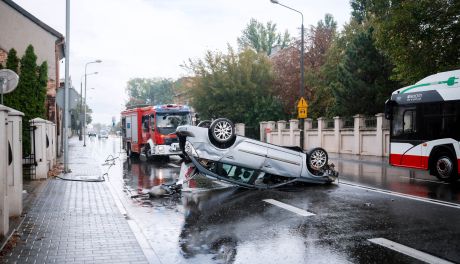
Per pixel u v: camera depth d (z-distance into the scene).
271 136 37.22
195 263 5.56
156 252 6.04
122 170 17.20
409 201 9.55
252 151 11.55
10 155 7.70
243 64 43.09
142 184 13.05
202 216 8.33
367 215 8.17
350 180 13.36
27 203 9.30
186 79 46.38
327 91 36.03
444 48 17.09
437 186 11.93
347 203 9.41
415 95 13.98
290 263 5.52
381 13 18.34
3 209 6.18
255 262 5.59
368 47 25.36
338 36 38.56
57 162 20.55
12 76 9.88
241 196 10.51
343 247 6.16
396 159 14.80
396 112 14.87
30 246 6.01
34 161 13.23
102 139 76.12
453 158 12.48
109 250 5.86
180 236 6.89
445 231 6.93
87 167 17.78
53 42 25.92
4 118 6.15
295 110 39.53
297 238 6.66
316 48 42.28
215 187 12.03
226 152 11.34
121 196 10.79
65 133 15.33
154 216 8.37
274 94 43.19
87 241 6.30
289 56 43.69
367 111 25.69
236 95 43.12
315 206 9.12
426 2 16.39
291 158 11.85
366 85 24.97
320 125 29.19
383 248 6.07
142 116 22.77
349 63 26.19
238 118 43.06
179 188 11.34
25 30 25.36
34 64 16.77
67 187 11.71
